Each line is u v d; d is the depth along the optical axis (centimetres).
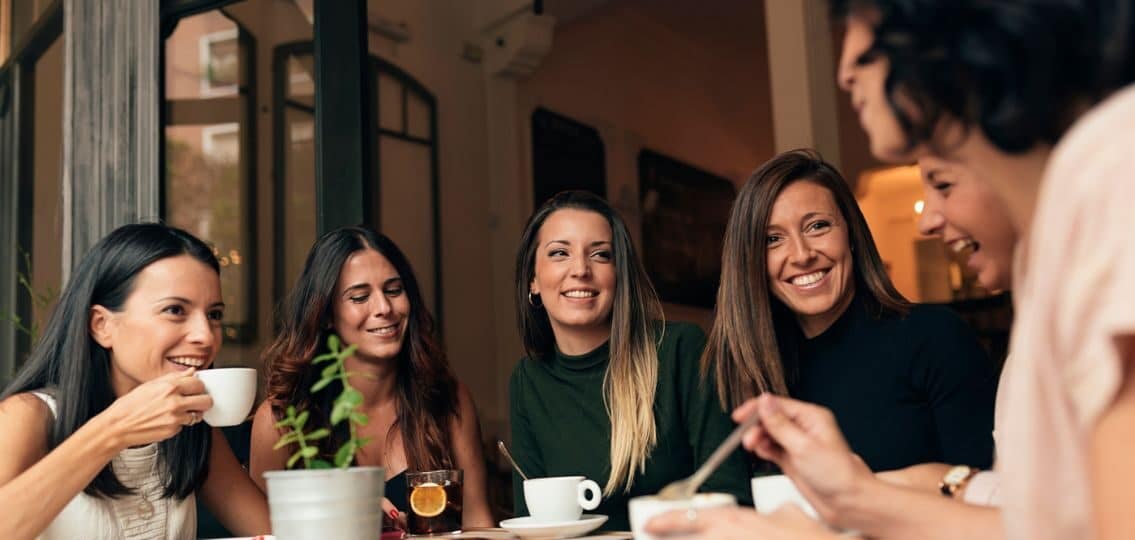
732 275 205
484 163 695
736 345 204
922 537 93
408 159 636
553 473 227
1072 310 55
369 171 318
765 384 200
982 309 541
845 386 202
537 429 232
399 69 637
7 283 439
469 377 661
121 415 150
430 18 666
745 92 921
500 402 681
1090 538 61
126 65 362
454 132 674
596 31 771
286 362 238
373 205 318
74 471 148
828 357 206
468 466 250
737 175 908
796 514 80
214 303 176
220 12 359
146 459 179
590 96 762
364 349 239
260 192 348
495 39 696
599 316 223
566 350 231
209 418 154
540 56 695
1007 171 63
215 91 358
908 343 200
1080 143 55
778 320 209
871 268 205
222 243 353
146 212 355
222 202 354
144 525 178
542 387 233
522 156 699
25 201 434
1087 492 60
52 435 168
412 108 644
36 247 426
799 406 98
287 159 342
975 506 95
